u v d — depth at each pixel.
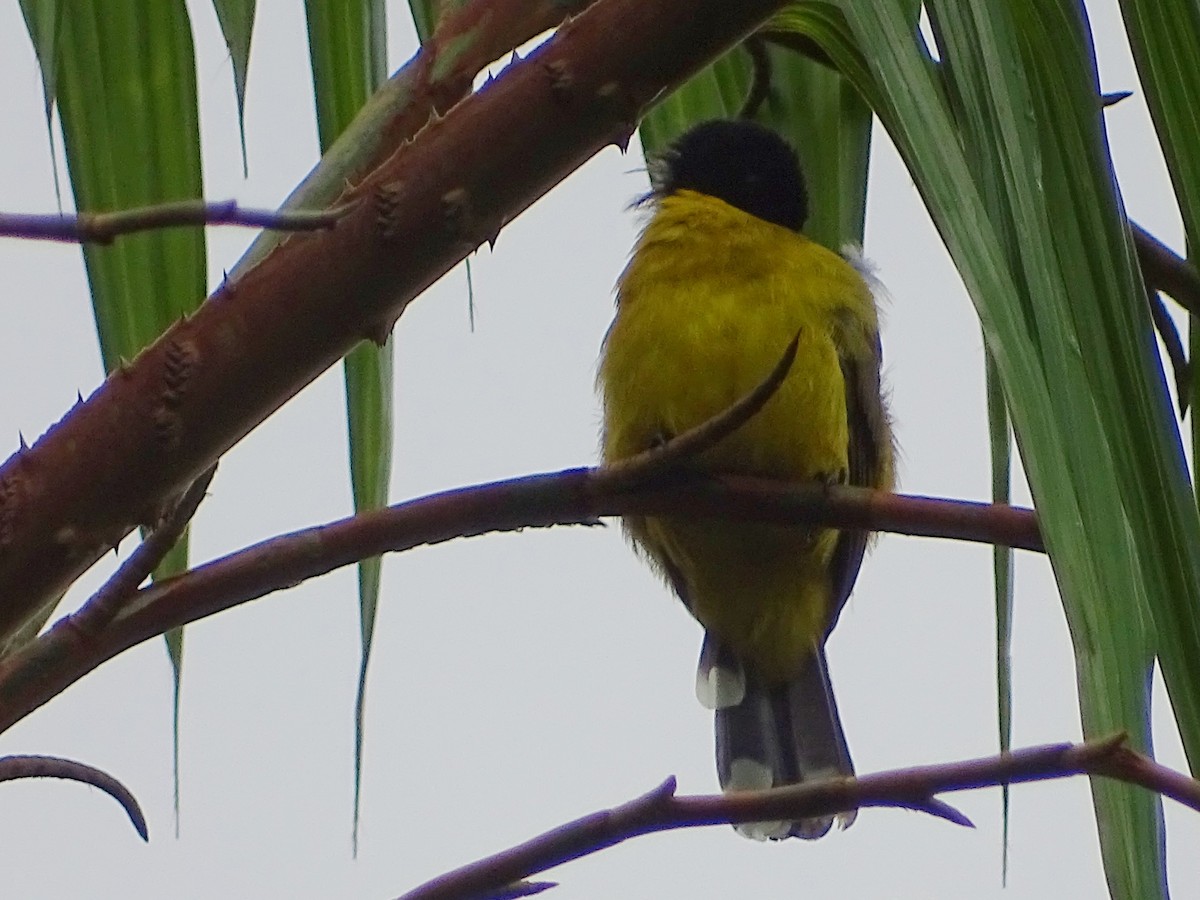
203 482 4.42
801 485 5.13
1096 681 3.00
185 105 5.82
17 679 4.41
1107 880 2.94
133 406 4.63
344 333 4.72
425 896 4.03
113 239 3.27
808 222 8.62
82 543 4.67
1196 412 4.96
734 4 4.71
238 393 4.67
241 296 4.67
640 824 3.96
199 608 4.54
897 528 5.04
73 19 5.75
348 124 5.87
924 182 3.38
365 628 5.41
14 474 4.65
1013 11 3.80
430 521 4.68
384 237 4.64
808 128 7.12
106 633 4.45
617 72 4.70
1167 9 4.00
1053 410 3.27
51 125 4.98
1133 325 3.63
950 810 3.79
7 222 3.22
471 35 5.27
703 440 4.79
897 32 3.54
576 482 4.87
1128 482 3.51
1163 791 2.98
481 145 4.68
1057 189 3.73
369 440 5.73
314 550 4.62
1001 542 4.81
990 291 3.29
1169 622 3.40
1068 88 3.77
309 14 5.93
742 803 3.91
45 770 4.56
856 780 3.82
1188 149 3.98
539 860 4.00
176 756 5.57
